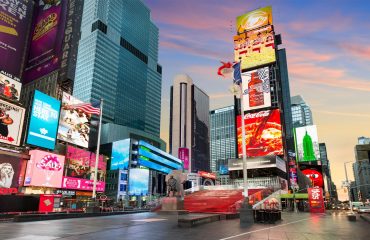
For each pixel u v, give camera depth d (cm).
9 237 1293
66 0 9306
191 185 9812
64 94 7419
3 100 5644
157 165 14600
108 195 10750
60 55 8706
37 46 9456
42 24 9638
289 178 10650
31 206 3684
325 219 3166
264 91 11262
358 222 2673
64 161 6638
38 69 9150
